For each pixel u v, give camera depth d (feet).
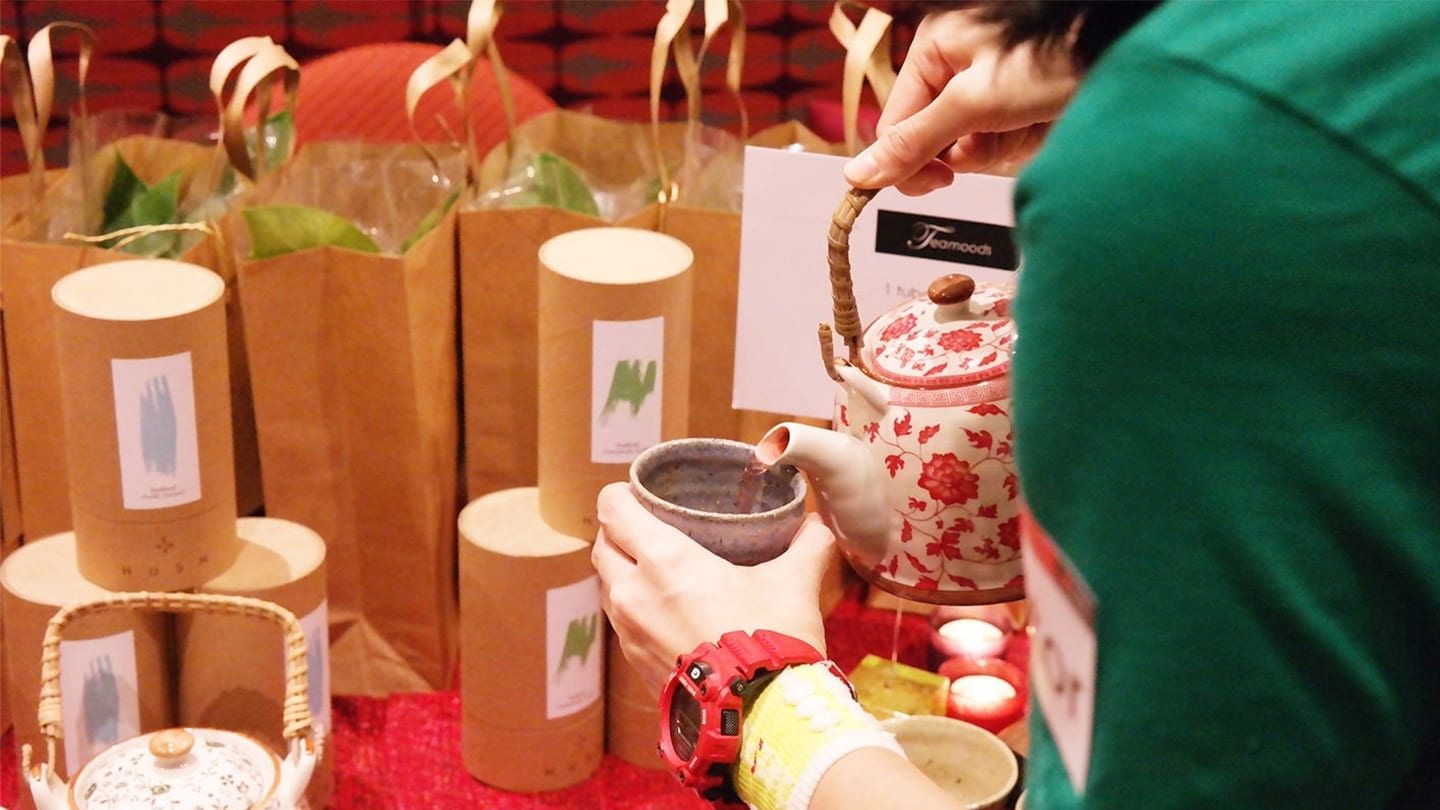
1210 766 1.26
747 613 2.10
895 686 3.83
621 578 2.24
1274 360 1.19
